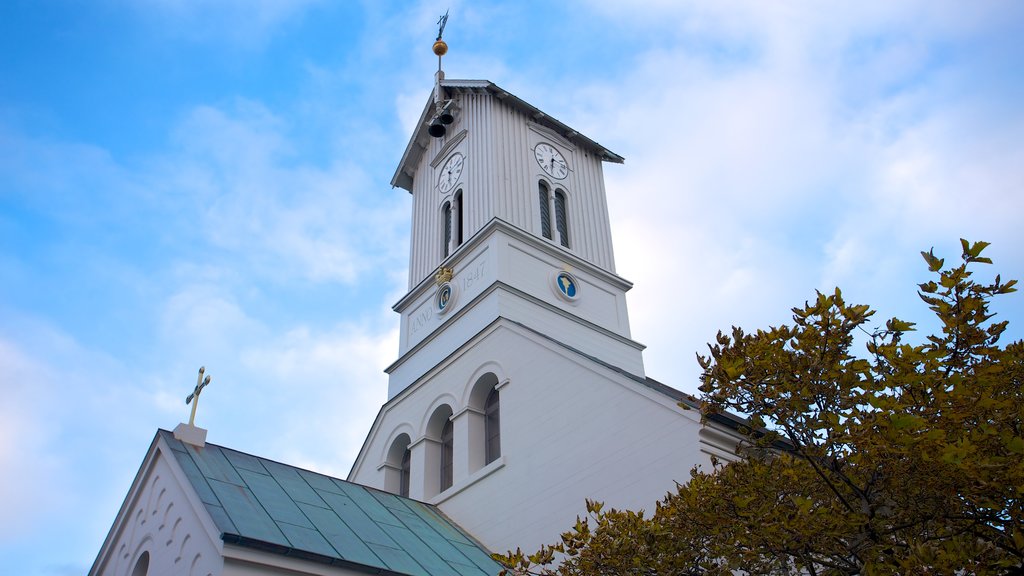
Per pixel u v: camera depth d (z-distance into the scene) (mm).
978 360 11828
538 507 22656
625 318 33062
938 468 10906
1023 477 9977
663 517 14258
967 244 11164
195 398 21172
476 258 31000
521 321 28719
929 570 10273
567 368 23875
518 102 35188
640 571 13711
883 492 12141
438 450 28062
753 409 12453
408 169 38562
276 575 16250
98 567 20094
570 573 14438
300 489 20828
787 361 11961
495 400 26781
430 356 30516
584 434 22422
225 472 19641
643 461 20594
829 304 11875
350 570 17234
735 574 16031
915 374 10930
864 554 11461
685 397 24422
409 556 19328
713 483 13641
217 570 15711
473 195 33312
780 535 11742
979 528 11375
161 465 19594
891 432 10297
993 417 10852
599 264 34062
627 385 21859
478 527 23984
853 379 11664
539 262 31281
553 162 35562
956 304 11273
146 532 18859
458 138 35719
